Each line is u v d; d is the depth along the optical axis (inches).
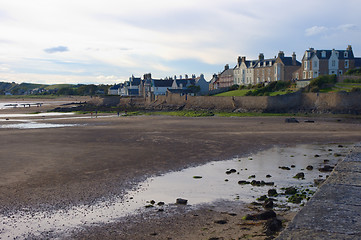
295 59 3243.1
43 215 428.8
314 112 2217.0
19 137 1195.9
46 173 657.0
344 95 2137.1
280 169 684.7
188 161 769.6
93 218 417.7
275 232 348.5
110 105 3969.0
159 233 367.2
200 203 474.6
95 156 831.1
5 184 577.3
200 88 4175.7
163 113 2603.3
